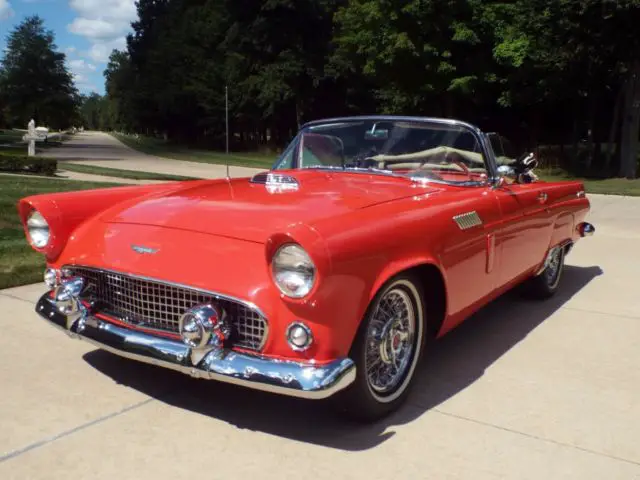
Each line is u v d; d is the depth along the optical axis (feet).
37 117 259.60
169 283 9.21
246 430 9.67
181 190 12.37
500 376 12.01
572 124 107.14
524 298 17.62
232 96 146.00
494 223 12.39
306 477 8.42
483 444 9.41
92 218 11.43
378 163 13.64
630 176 72.38
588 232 18.81
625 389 11.51
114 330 9.96
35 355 12.52
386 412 10.10
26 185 39.52
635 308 16.85
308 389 8.38
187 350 9.07
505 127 106.32
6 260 19.61
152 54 182.50
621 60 66.64
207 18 161.48
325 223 8.75
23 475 8.35
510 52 73.97
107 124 615.57
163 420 9.94
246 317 8.91
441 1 79.51
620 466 8.89
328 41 132.36
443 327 11.23
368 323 9.19
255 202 10.73
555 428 9.96
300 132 14.92
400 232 9.62
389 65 86.99
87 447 9.09
